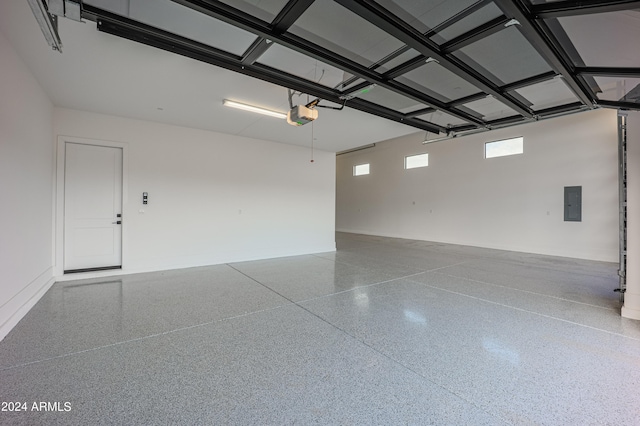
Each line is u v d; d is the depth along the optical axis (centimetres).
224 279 465
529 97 377
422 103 378
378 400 177
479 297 377
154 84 348
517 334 268
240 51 263
